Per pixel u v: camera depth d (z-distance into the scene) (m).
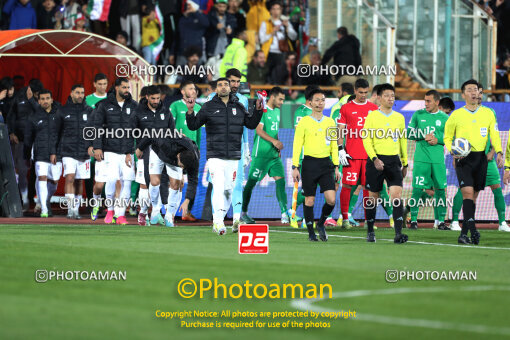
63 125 60.09
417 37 74.69
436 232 53.88
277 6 73.62
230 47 66.81
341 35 71.38
